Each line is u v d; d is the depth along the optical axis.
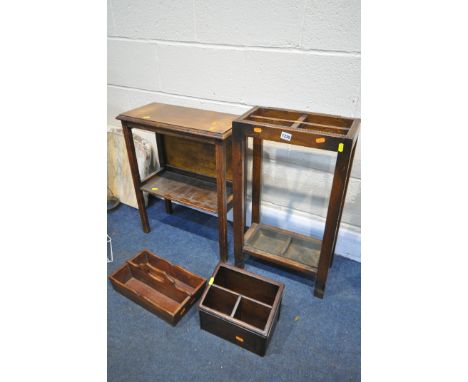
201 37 1.43
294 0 1.18
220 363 1.16
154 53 1.60
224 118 1.42
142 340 1.23
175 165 1.82
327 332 1.26
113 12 1.59
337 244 1.63
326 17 1.16
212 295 1.27
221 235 1.50
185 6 1.39
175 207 2.06
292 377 1.11
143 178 1.92
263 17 1.26
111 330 1.27
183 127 1.32
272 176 1.62
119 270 1.43
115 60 1.76
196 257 1.65
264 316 1.22
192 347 1.21
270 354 1.18
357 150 1.35
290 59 1.29
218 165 1.31
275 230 1.61
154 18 1.50
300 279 1.52
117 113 1.98
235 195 1.33
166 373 1.13
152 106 1.60
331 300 1.40
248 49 1.35
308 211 1.62
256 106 1.39
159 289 1.42
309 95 1.33
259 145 1.48
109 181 2.08
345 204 1.51
